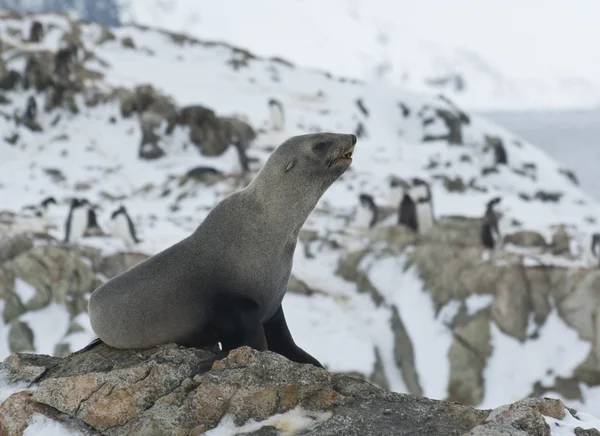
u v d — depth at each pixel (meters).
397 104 186.75
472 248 72.12
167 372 20.52
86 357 22.45
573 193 140.00
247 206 22.34
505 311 65.06
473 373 61.59
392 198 100.44
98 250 70.62
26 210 94.69
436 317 66.81
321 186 22.78
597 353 60.78
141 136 138.12
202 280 21.69
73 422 20.45
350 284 73.06
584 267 70.00
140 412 20.11
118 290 21.78
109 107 148.25
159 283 21.66
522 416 18.50
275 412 19.70
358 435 18.55
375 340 65.69
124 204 104.81
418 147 152.25
